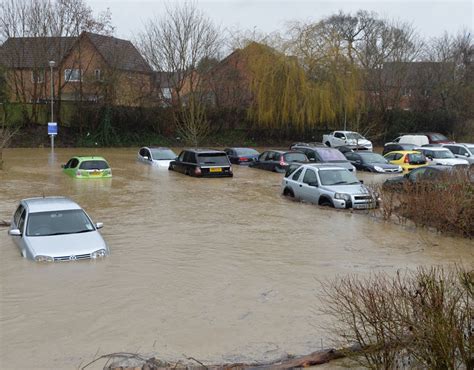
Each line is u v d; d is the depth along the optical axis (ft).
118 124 146.61
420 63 175.32
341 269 33.63
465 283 22.03
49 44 140.87
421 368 18.58
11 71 139.54
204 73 149.89
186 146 149.07
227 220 48.93
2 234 41.75
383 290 24.44
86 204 56.24
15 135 134.72
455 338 17.38
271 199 61.67
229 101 153.28
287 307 26.84
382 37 171.94
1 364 20.61
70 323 24.52
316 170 59.26
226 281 30.89
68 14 140.97
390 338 18.90
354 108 143.54
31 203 39.04
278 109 141.90
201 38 148.87
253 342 22.91
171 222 47.55
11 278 30.37
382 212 52.21
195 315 25.75
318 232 44.42
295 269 33.50
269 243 40.24
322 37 141.59
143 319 25.14
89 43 145.28
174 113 148.36
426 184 51.11
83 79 142.72
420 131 168.96
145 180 76.74
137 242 39.68
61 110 142.72
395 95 168.96
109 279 30.63
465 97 169.17
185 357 21.39
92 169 77.00
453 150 103.91
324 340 23.03
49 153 118.93
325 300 27.43
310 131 155.84
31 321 24.67
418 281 23.73
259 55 141.18
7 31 138.51
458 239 43.09
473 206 43.75
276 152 93.09
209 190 68.28
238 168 98.02
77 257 33.86
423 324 18.19
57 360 20.97
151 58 148.15
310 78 141.28
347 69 141.08
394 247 39.88
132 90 147.23
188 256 36.09
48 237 35.12
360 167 91.45
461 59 178.19
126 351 21.84
